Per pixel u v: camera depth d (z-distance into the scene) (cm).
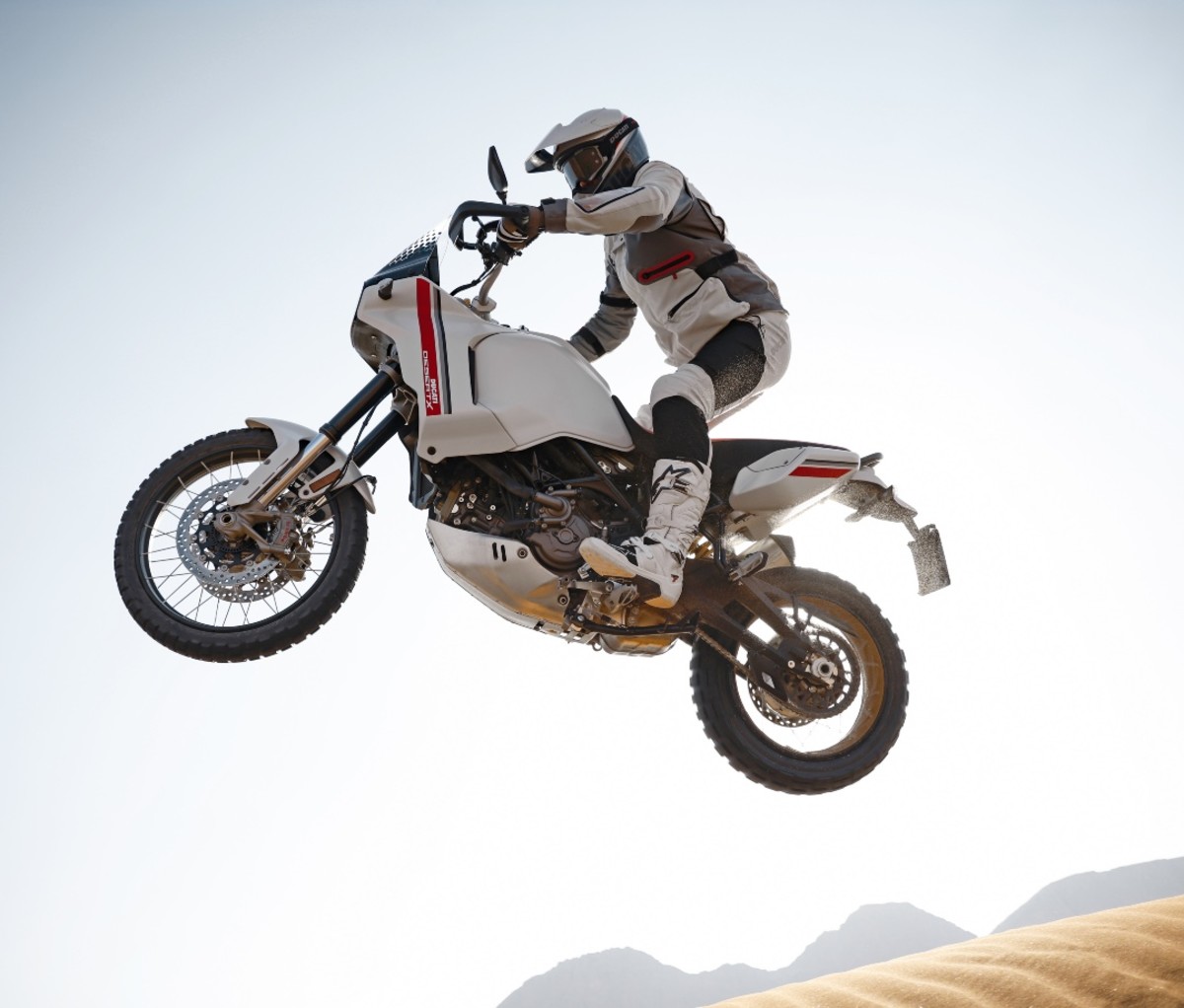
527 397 334
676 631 343
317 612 339
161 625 341
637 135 370
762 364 366
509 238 338
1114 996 333
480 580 324
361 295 348
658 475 333
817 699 353
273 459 342
